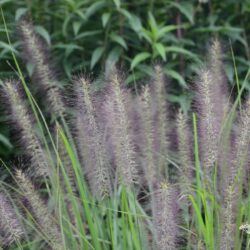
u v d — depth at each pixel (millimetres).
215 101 2818
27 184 2678
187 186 2793
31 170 2936
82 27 4527
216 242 2500
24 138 2801
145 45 4504
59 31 4453
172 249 2480
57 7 4520
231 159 2631
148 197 3154
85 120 2664
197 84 2771
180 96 4094
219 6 4824
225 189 2529
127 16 4145
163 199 2400
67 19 4258
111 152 2738
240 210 2473
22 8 4156
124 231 2570
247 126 2490
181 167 2977
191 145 3096
